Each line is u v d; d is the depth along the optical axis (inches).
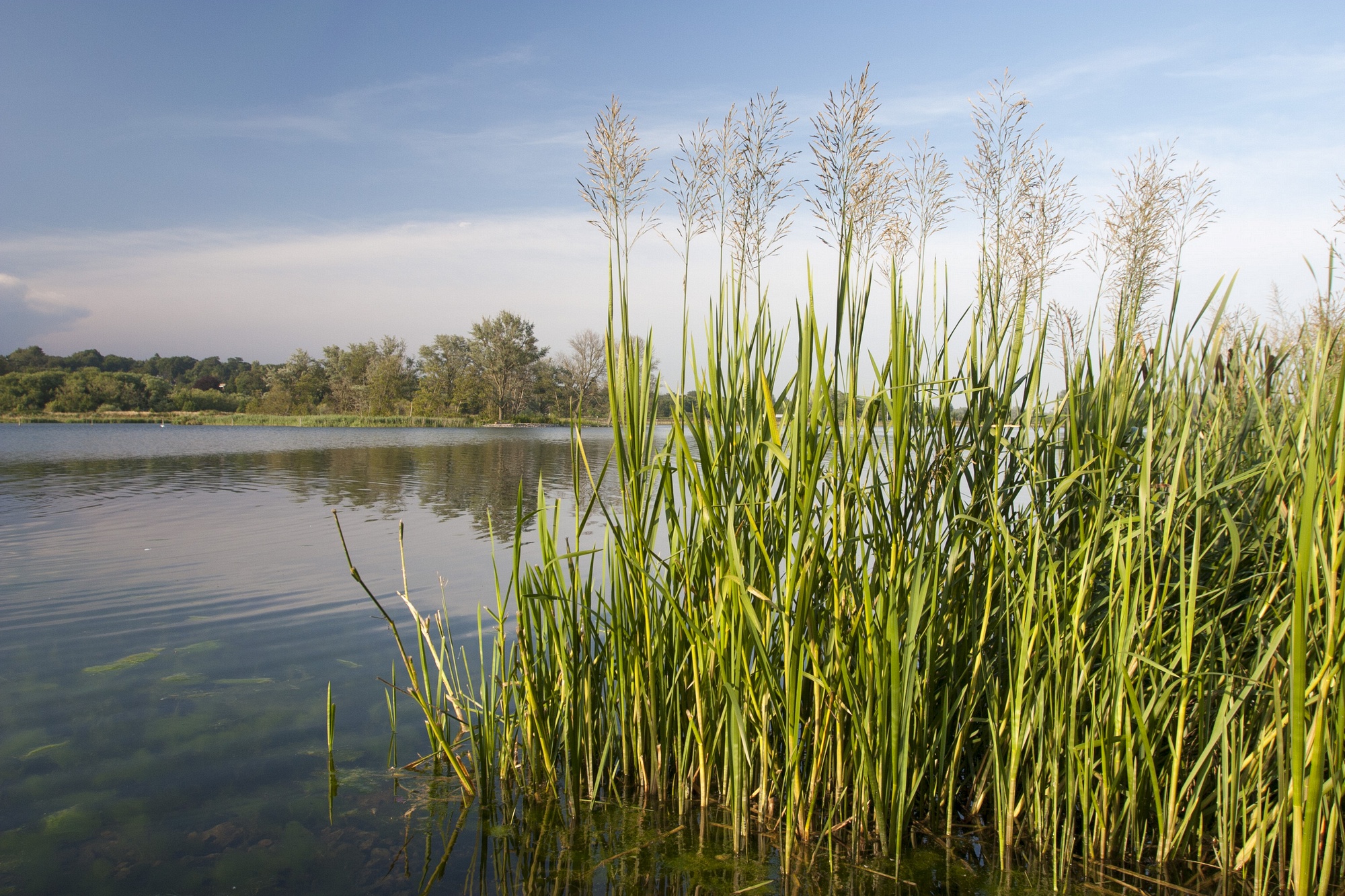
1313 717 91.6
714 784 120.0
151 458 935.0
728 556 105.8
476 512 473.7
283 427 2218.3
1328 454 78.5
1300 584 70.3
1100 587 108.3
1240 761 93.3
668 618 120.0
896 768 101.7
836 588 100.9
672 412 112.1
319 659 196.2
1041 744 101.7
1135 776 100.3
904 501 111.3
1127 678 93.6
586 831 115.0
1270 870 92.1
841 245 100.7
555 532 119.3
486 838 114.3
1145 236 118.9
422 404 2704.2
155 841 113.7
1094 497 106.1
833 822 111.1
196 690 174.6
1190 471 111.0
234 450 1115.9
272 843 113.3
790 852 102.4
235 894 100.5
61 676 182.5
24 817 120.3
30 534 377.1
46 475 709.3
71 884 102.7
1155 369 112.3
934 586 102.1
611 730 122.6
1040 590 101.5
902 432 103.5
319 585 271.9
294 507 492.7
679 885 102.0
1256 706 97.0
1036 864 103.9
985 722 113.0
